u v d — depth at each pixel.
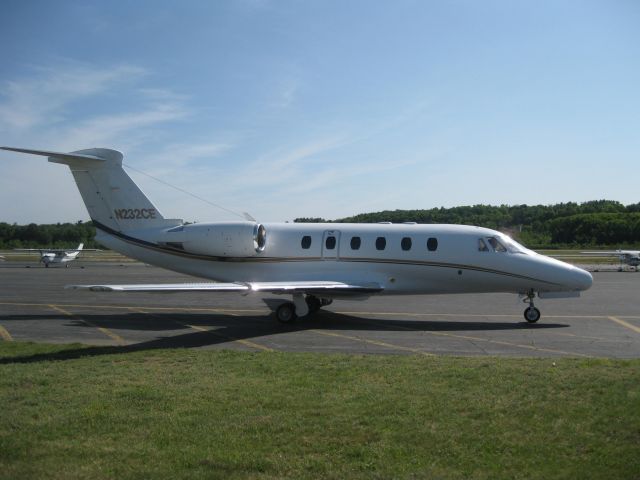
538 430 6.73
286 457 6.05
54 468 5.80
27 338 14.69
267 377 9.45
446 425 6.93
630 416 7.08
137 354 11.78
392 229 18.59
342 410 7.53
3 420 7.20
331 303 20.88
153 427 6.93
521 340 14.17
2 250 88.50
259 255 19.12
